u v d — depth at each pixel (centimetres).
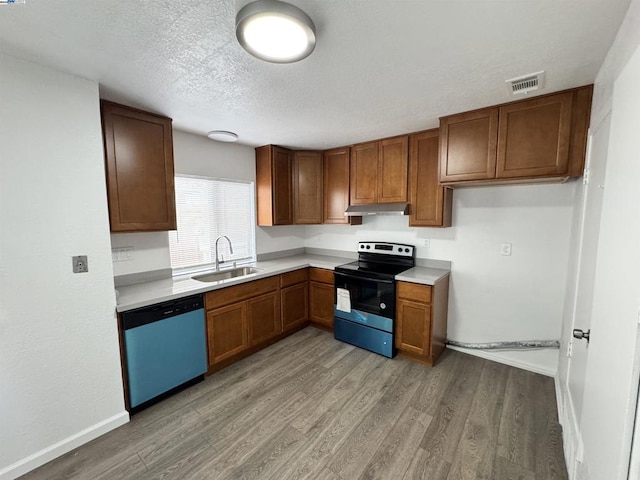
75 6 112
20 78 153
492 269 280
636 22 105
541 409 214
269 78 174
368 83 181
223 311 265
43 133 162
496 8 114
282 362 284
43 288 166
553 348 256
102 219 186
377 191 320
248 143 336
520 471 164
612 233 108
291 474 163
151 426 199
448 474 162
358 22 122
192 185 306
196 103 211
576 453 143
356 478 160
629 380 83
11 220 154
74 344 178
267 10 108
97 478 160
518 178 214
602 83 156
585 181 183
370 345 304
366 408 217
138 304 204
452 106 219
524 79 176
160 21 122
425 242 322
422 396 230
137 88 187
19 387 160
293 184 365
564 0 110
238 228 353
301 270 353
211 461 171
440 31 129
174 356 228
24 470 162
